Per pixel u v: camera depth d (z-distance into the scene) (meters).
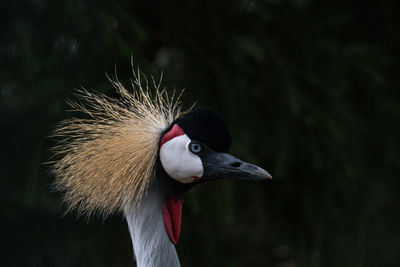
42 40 8.15
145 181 5.80
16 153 8.55
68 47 8.20
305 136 10.09
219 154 5.82
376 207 11.05
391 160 11.23
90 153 5.95
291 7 10.72
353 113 10.55
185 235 10.80
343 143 10.04
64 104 8.12
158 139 5.90
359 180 10.38
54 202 9.07
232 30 10.19
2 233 9.28
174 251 6.10
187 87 9.46
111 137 5.98
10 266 9.37
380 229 11.35
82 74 8.23
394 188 11.59
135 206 5.94
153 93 8.39
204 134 5.75
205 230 10.62
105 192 5.87
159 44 10.32
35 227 9.44
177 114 6.49
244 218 11.35
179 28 10.23
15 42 8.02
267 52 10.11
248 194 10.66
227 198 9.35
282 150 9.77
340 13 10.86
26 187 8.52
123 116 6.21
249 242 12.02
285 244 11.41
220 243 11.41
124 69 8.75
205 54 10.04
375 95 10.78
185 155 5.75
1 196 8.78
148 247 5.90
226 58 10.13
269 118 10.17
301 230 10.73
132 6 9.84
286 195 10.66
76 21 8.15
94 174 5.90
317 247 10.56
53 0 8.09
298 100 9.75
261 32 10.23
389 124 11.21
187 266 11.09
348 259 10.66
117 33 8.45
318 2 11.05
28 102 8.48
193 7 10.22
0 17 8.04
